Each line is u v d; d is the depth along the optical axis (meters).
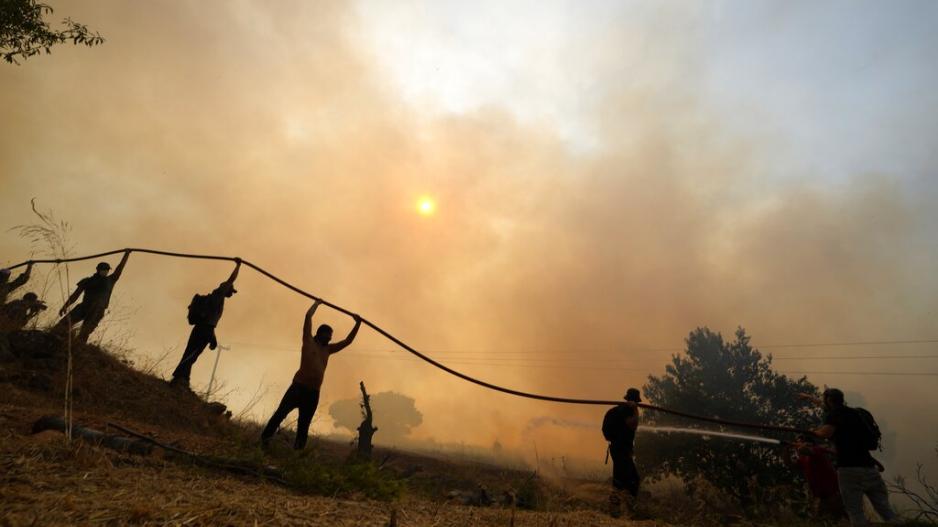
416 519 3.88
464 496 7.66
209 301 10.95
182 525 2.58
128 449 4.70
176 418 8.94
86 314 10.29
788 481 22.95
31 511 2.43
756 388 29.42
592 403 7.80
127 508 2.71
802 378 29.28
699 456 25.58
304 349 7.14
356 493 4.84
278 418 6.71
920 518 6.18
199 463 4.82
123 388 9.19
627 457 7.51
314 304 7.68
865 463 6.33
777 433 27.34
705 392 29.38
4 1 9.67
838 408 6.66
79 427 4.87
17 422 5.38
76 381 8.65
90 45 10.70
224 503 3.20
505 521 4.32
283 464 5.32
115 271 10.82
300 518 3.16
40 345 9.02
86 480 3.26
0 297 10.11
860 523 6.25
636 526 5.40
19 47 10.24
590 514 6.17
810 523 7.57
